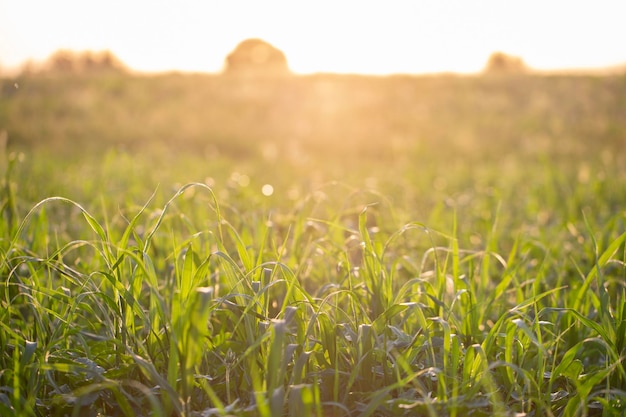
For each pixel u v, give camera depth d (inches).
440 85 1314.0
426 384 86.8
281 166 482.0
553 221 237.6
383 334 89.4
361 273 105.2
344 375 86.3
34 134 717.9
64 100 944.3
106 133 775.7
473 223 230.1
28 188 173.8
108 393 82.7
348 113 1027.3
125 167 318.3
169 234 133.9
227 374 79.1
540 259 161.3
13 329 97.4
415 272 130.3
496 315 121.0
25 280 101.5
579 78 1357.0
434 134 856.3
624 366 89.3
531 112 1031.6
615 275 138.2
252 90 1204.5
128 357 83.5
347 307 105.0
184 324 71.4
